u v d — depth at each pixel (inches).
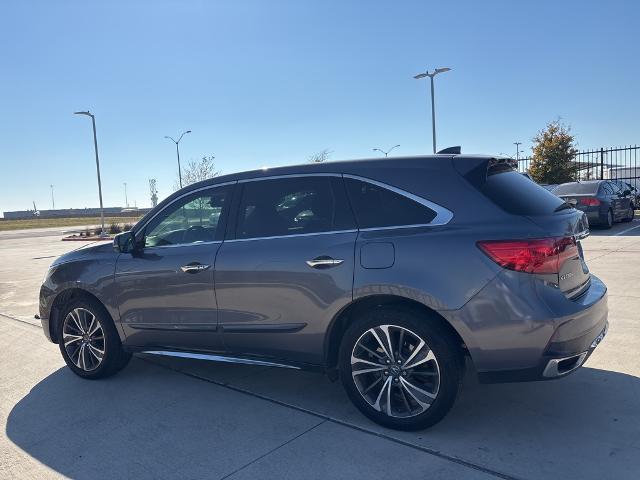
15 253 828.6
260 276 155.9
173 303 173.2
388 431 141.9
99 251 192.9
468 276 128.9
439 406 134.3
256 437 142.7
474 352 129.8
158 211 184.1
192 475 125.6
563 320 124.8
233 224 166.6
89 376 193.3
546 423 141.6
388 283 136.3
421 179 141.9
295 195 158.4
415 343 137.6
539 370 126.9
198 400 170.2
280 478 122.0
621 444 129.3
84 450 140.3
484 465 122.5
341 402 163.5
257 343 161.5
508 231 128.0
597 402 152.3
